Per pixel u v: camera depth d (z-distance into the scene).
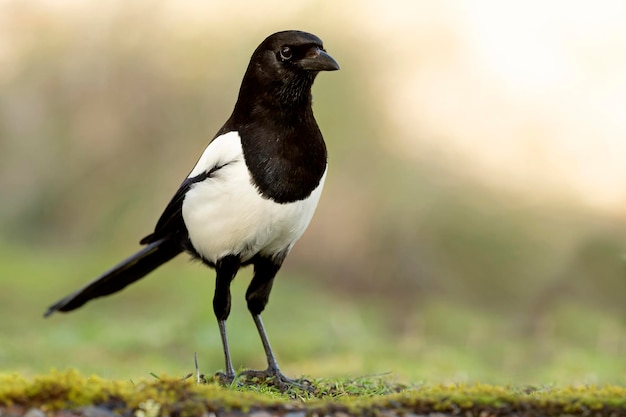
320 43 6.37
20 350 10.77
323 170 6.46
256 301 6.82
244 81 6.46
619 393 5.10
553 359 10.91
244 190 6.27
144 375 9.32
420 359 10.49
